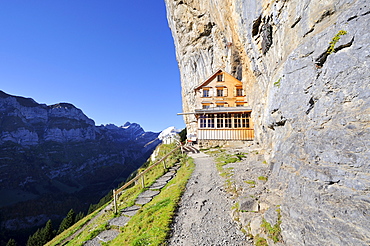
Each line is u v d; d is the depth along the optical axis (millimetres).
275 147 8969
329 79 5223
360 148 4156
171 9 40438
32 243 44375
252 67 17531
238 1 15359
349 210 4059
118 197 17641
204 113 25531
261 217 7113
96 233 9359
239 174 12133
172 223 8078
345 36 4840
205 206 9281
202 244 6637
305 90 6242
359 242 3686
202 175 13773
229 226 7582
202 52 40062
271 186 8414
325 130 5203
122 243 7516
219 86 29344
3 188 140625
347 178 4305
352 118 4488
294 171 6434
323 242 4383
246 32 15086
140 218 9367
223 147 23797
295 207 5605
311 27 6535
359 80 4434
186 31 40250
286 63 7551
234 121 24828
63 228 44562
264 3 11312
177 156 22297
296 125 6688
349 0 5145
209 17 33000
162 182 15070
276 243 5707
